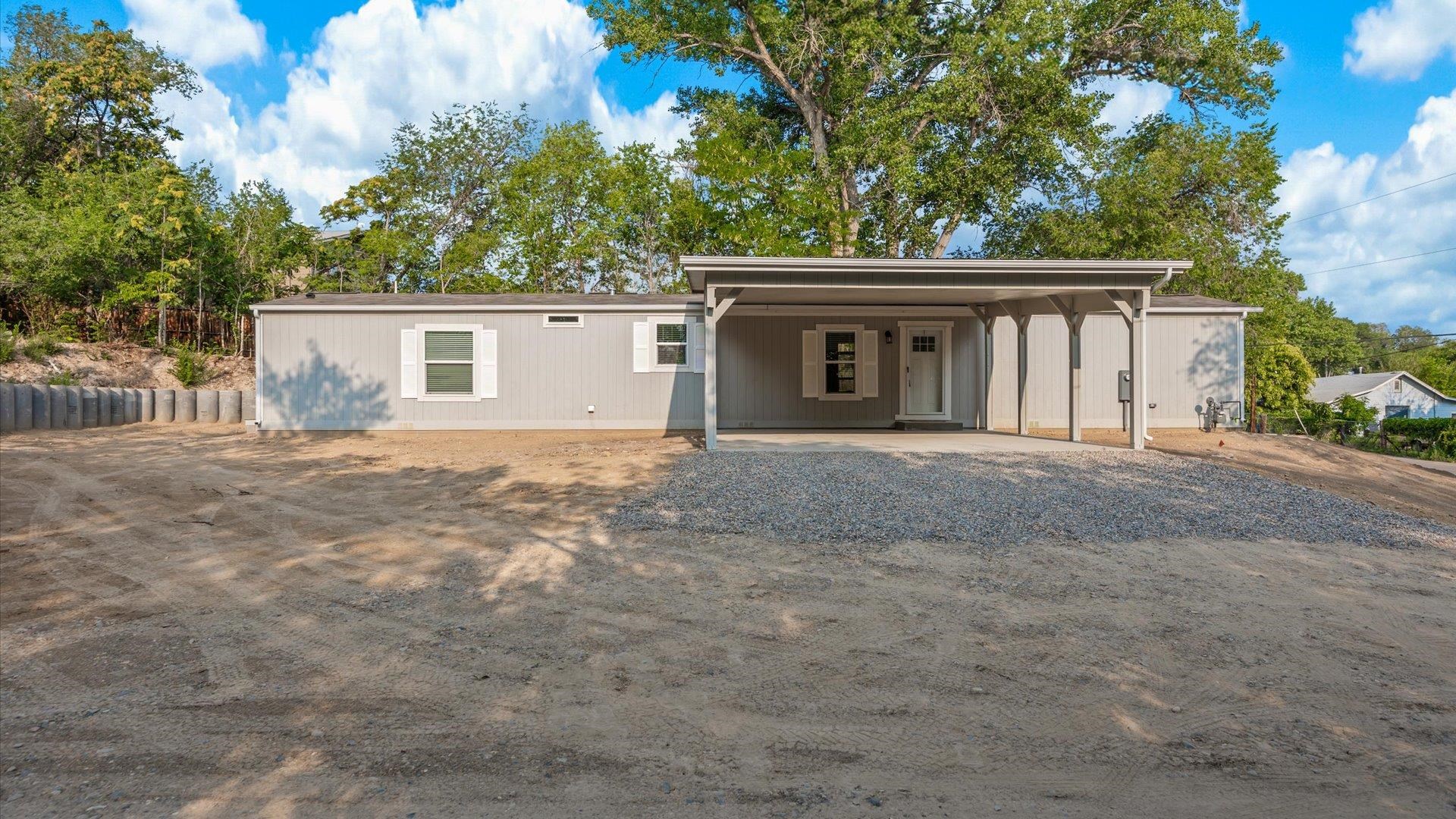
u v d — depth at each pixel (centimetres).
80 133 2812
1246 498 859
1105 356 1684
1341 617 496
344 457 1191
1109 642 448
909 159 2175
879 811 283
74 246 2120
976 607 508
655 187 2719
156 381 2150
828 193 2328
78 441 1380
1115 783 303
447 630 468
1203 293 2328
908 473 953
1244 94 2214
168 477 991
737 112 2380
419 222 3175
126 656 426
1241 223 2275
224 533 706
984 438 1397
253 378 2336
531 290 2994
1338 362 5691
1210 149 2227
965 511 767
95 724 346
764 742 334
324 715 357
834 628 470
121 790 291
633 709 365
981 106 2198
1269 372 2719
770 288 1167
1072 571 587
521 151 3312
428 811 279
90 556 630
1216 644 448
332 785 297
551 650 437
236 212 2645
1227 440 1474
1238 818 280
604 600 522
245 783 297
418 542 673
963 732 344
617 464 1046
